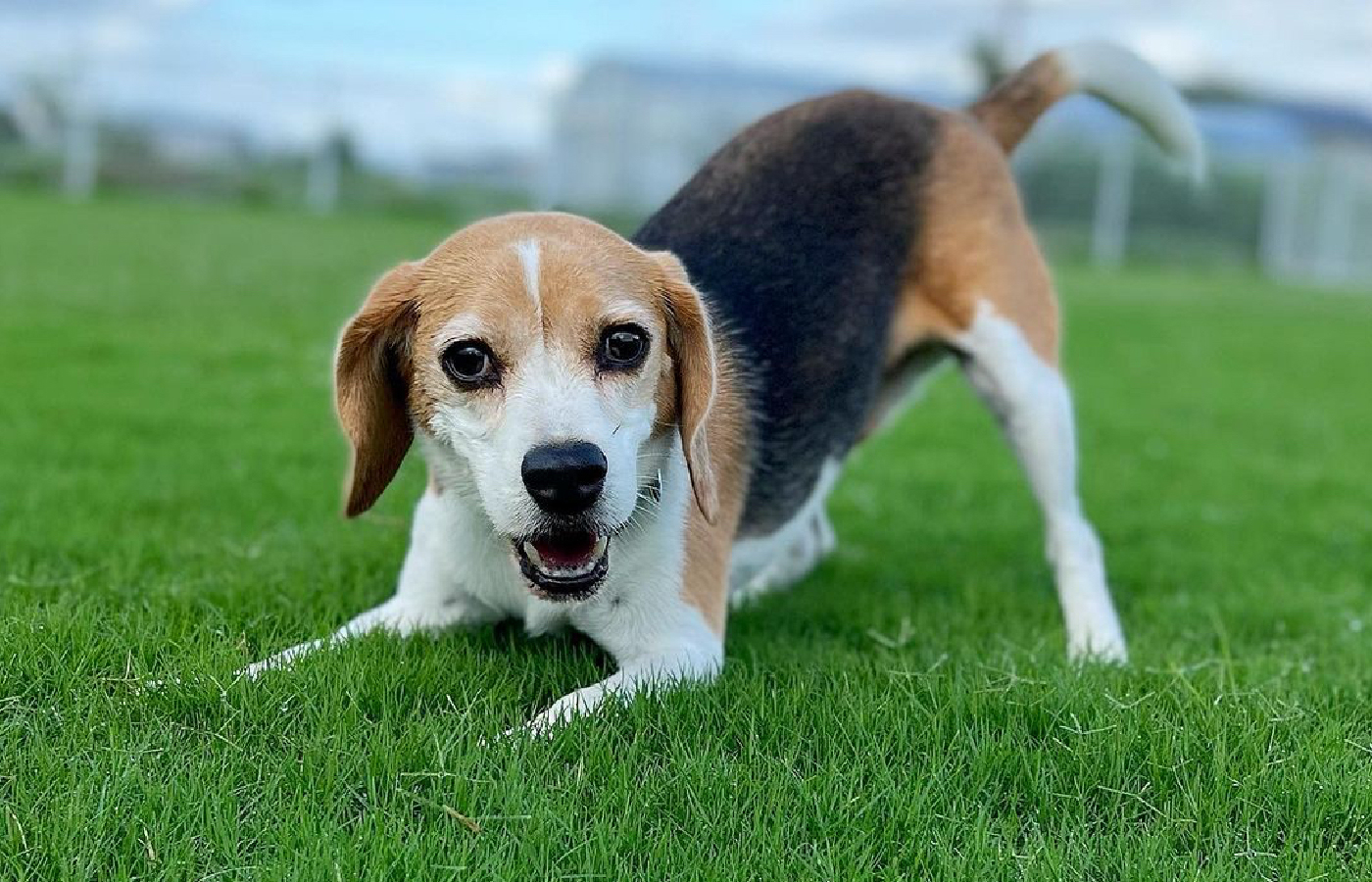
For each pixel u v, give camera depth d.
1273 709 0.67
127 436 1.27
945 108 0.92
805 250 0.82
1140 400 2.03
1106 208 6.52
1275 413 1.97
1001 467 1.46
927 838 0.55
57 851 0.51
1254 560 1.12
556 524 0.60
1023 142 0.98
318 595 0.82
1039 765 0.60
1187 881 0.53
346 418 0.67
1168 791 0.60
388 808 0.55
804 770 0.61
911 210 0.86
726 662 0.74
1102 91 0.98
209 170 6.11
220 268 2.94
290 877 0.50
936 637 0.83
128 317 2.06
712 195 0.83
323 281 2.79
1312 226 6.71
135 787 0.56
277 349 1.85
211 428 1.33
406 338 0.67
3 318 1.92
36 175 5.76
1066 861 0.54
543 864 0.52
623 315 0.63
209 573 0.84
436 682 0.66
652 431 0.66
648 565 0.69
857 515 1.20
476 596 0.73
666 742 0.62
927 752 0.62
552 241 0.65
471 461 0.63
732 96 6.98
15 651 0.66
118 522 0.97
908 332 0.88
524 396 0.61
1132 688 0.70
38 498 1.01
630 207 6.65
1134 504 1.33
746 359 0.78
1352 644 0.85
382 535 0.94
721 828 0.55
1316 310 3.96
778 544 0.84
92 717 0.61
